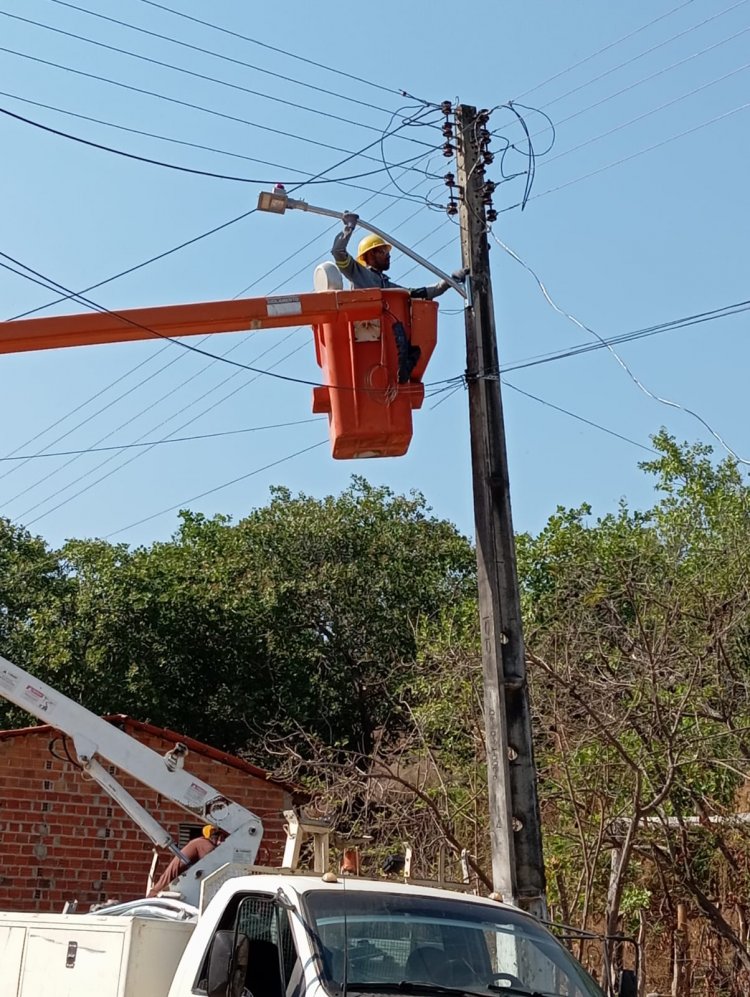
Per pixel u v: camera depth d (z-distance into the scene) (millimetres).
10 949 8047
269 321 9789
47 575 28828
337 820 13312
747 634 13086
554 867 12750
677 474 23312
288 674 28328
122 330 9633
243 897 6777
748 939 12031
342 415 9891
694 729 11773
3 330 9477
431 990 5910
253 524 31016
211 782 16828
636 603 12242
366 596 30469
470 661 13234
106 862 16203
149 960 7250
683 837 11836
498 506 10945
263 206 10469
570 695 11922
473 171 11867
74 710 10562
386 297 10062
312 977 5805
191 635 27359
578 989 6391
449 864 13156
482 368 11273
